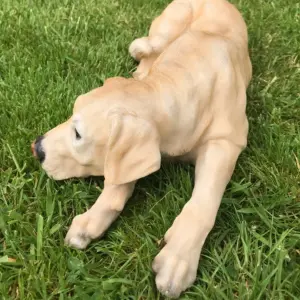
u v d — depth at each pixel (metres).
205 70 1.27
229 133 1.26
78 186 1.29
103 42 1.79
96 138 1.12
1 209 1.24
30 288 1.11
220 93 1.27
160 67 1.28
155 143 1.12
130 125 1.09
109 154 1.10
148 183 1.32
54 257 1.15
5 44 1.74
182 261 1.08
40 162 1.24
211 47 1.33
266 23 1.92
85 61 1.69
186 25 1.55
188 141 1.24
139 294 1.10
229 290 1.11
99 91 1.16
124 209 1.27
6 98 1.52
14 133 1.41
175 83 1.23
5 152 1.37
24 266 1.14
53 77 1.63
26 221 1.23
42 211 1.25
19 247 1.17
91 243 1.19
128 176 1.11
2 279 1.12
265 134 1.46
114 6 1.96
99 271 1.15
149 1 2.00
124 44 1.77
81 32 1.81
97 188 1.28
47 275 1.13
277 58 1.78
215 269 1.14
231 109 1.28
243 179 1.34
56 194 1.27
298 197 1.33
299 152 1.42
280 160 1.40
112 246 1.18
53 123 1.46
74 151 1.17
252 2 2.02
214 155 1.23
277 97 1.62
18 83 1.58
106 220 1.18
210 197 1.17
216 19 1.50
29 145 1.39
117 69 1.65
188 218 1.14
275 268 1.13
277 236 1.22
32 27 1.80
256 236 1.20
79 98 1.17
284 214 1.29
